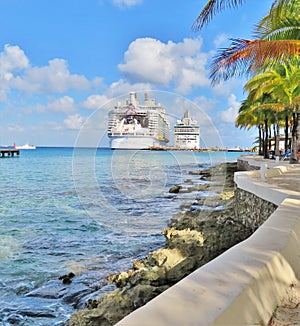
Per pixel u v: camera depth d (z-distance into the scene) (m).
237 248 2.32
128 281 5.75
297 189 7.53
